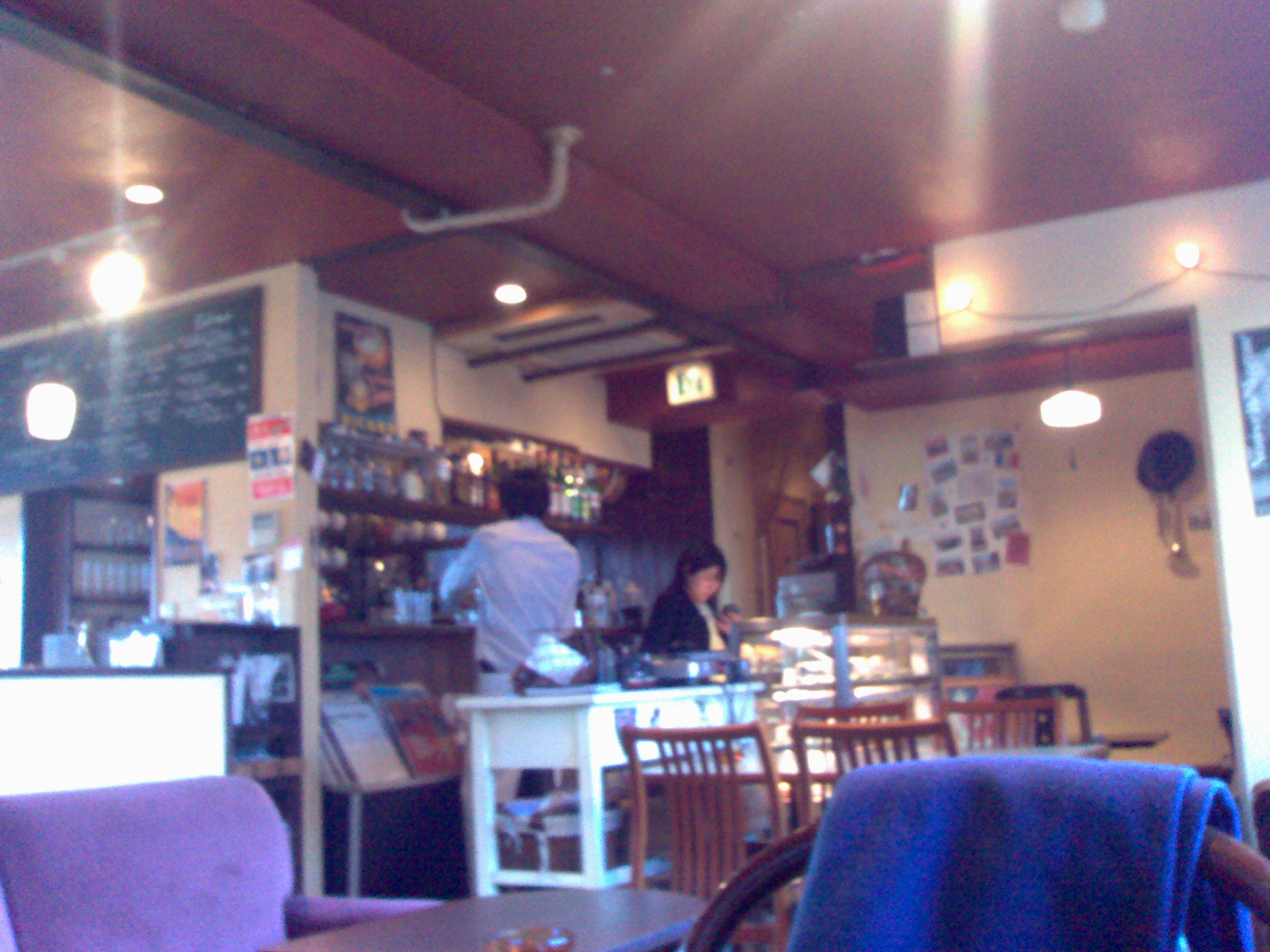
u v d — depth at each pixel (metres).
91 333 5.84
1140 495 7.61
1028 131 4.45
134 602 6.70
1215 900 1.08
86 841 2.36
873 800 1.20
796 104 4.16
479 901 2.45
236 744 4.58
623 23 3.60
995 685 7.34
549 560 4.90
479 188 4.36
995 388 7.80
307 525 5.16
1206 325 5.02
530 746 3.80
